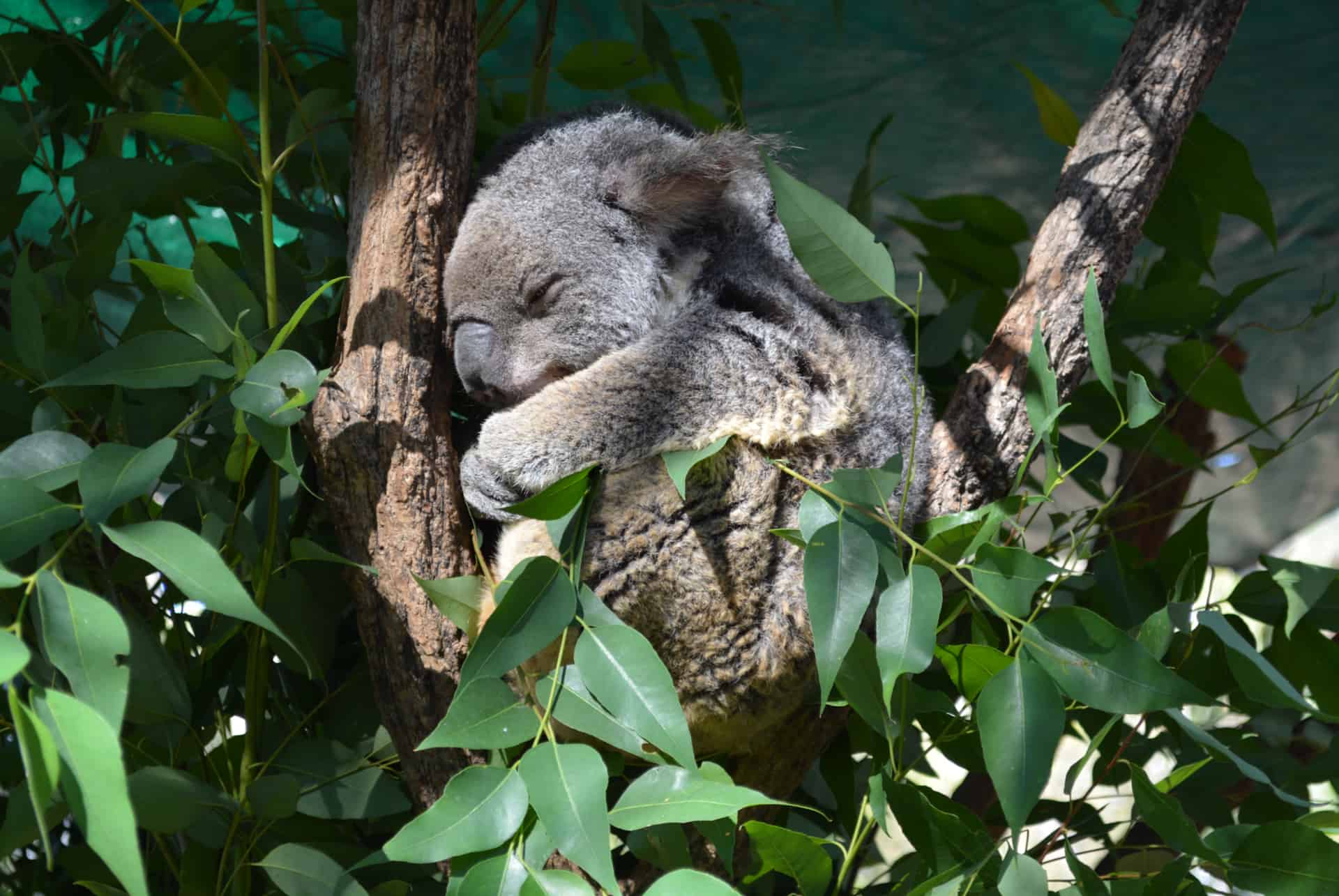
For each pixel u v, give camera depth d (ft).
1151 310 10.30
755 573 7.79
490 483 8.01
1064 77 14.32
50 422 6.89
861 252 6.12
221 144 7.11
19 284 6.68
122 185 7.62
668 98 12.07
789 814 9.02
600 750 7.86
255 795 6.47
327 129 9.15
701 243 9.42
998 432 8.26
